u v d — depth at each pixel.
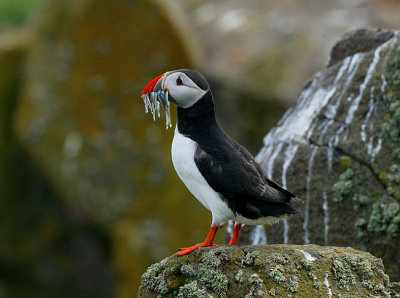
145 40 15.27
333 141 7.51
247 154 5.83
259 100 16.19
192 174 5.68
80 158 13.91
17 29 17.33
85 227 13.89
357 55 7.96
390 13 18.48
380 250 7.05
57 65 14.88
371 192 7.16
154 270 5.67
